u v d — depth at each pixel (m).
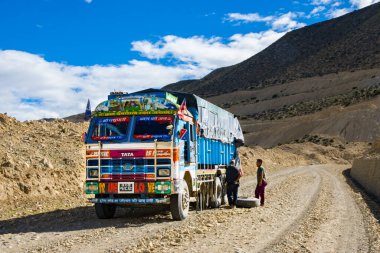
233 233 10.81
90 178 12.61
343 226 12.39
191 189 13.85
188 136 13.62
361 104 150.75
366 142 121.56
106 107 13.11
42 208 15.69
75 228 11.67
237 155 20.84
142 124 12.71
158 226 11.86
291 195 21.33
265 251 8.79
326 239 10.42
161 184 12.20
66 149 23.20
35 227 11.88
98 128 12.98
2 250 8.95
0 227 12.00
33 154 20.48
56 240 9.95
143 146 12.40
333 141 123.12
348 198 20.52
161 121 12.65
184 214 13.04
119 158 12.49
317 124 141.00
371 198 21.91
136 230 11.23
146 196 12.47
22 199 16.25
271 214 14.58
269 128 169.62
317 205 17.20
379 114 133.12
